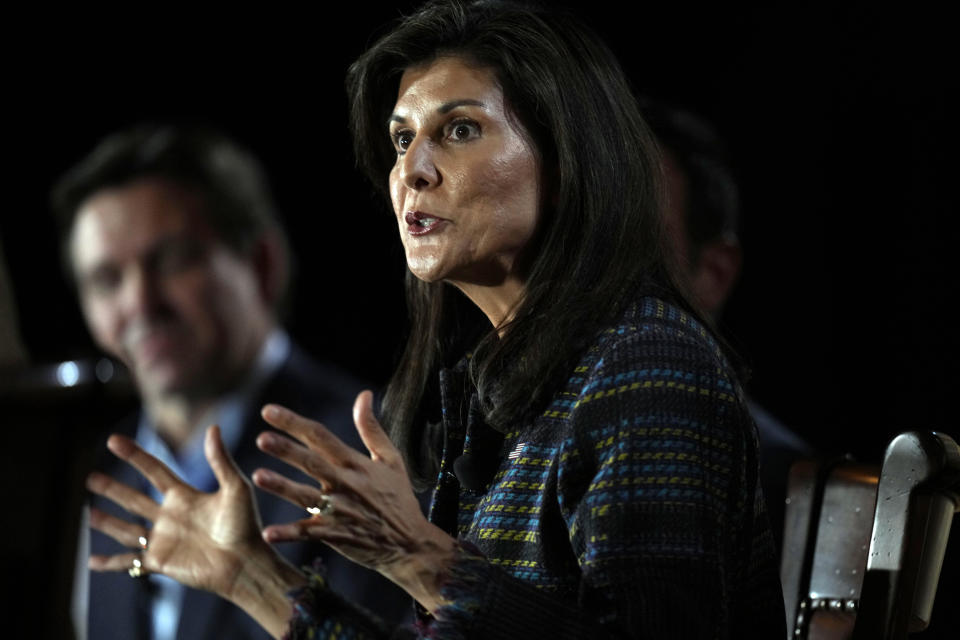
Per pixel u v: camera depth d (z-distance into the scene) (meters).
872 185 12.71
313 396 8.53
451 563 4.10
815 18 12.73
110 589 7.84
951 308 12.52
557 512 4.44
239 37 13.96
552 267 4.64
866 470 5.42
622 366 4.38
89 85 13.97
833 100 12.77
